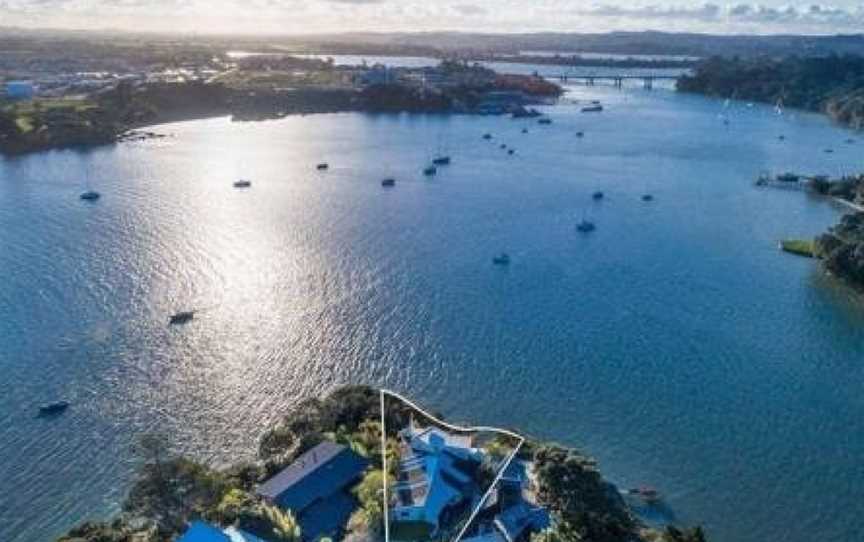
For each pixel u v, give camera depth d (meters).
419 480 96.69
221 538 84.38
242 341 144.12
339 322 152.88
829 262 186.25
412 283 174.38
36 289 165.88
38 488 104.94
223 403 124.38
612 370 137.25
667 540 89.00
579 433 118.19
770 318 162.00
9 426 117.75
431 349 142.62
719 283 181.62
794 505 104.06
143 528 91.50
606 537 87.25
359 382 130.75
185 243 197.75
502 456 103.00
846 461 113.38
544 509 93.25
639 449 114.81
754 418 123.75
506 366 137.25
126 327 149.00
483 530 90.50
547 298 168.62
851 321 161.12
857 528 100.38
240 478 99.69
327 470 97.69
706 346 148.00
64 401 123.81
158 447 100.25
